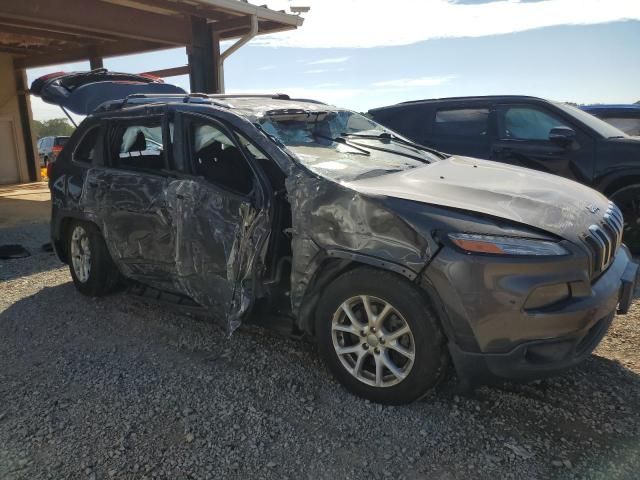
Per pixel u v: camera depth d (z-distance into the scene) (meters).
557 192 3.22
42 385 3.26
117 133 4.44
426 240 2.66
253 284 3.27
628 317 4.11
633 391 3.05
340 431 2.74
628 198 5.57
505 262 2.54
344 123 4.28
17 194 13.57
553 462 2.46
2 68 15.97
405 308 2.76
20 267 6.05
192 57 10.10
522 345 2.57
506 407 2.93
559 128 5.72
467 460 2.50
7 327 4.23
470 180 3.35
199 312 3.83
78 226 4.74
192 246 3.59
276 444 2.64
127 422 2.84
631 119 8.20
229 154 3.76
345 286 2.96
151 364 3.51
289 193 3.12
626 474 2.37
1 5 8.00
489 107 6.47
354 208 2.86
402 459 2.52
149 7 9.19
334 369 3.11
